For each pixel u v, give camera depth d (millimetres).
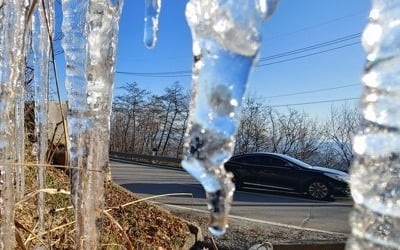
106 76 1442
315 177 7980
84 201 1464
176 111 28266
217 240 3639
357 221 606
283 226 4727
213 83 637
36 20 1867
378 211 587
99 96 1435
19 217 2070
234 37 635
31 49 2117
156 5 1027
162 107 28469
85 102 1431
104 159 1485
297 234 4266
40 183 1971
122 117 27609
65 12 1442
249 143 24172
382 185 585
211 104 636
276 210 6191
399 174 572
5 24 1291
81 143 1451
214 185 625
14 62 1318
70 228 2111
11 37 1304
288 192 8383
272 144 24516
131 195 4539
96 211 1486
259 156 8891
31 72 2682
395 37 580
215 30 643
